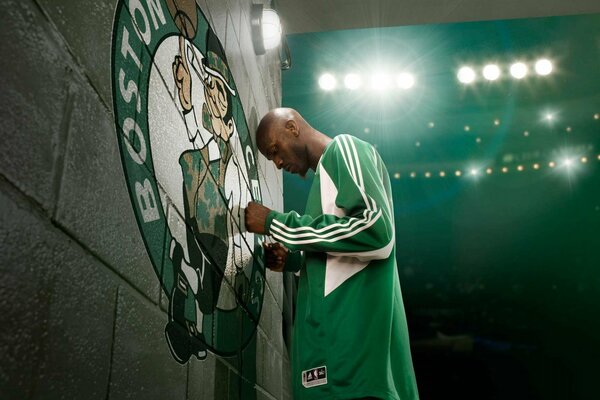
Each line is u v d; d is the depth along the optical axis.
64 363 0.74
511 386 9.44
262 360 2.17
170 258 1.19
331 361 1.47
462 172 10.24
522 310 9.90
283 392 2.74
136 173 1.04
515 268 10.11
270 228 1.71
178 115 1.32
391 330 1.60
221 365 1.55
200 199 1.45
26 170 0.69
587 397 9.16
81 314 0.79
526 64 7.98
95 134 0.88
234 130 1.93
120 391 0.90
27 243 0.68
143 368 1.00
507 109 9.24
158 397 1.06
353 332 1.48
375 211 1.54
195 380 1.30
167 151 1.22
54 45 0.78
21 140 0.68
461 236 10.34
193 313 1.32
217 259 1.58
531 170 10.00
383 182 1.84
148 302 1.05
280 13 3.68
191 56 1.48
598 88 8.64
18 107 0.68
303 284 1.71
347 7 3.63
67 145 0.79
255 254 2.13
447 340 9.88
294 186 8.49
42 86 0.74
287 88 8.06
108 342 0.87
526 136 9.71
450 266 10.30
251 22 2.50
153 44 1.19
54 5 0.79
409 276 10.33
